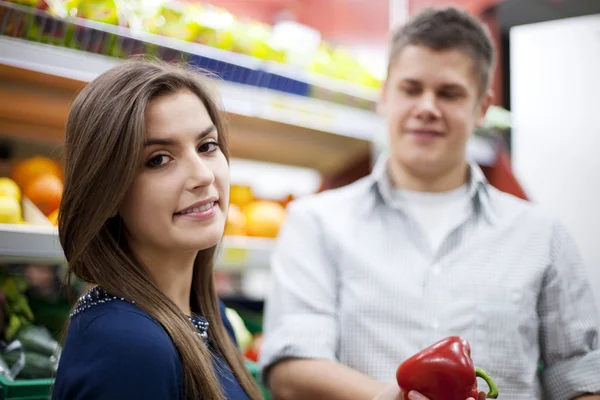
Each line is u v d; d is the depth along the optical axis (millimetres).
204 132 995
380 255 1524
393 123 1544
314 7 2809
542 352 1521
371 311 1465
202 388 935
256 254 1892
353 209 1616
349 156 2600
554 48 2391
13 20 1355
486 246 1518
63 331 1025
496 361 1413
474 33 1489
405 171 1611
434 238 1554
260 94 1793
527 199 2400
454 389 970
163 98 970
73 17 1435
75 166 948
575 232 2311
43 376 1495
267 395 1785
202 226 976
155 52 1579
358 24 2676
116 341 852
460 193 1632
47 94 1772
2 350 1537
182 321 975
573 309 1464
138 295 951
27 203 1545
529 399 1422
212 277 1229
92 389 822
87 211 941
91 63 1483
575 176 2328
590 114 2324
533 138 2422
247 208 2125
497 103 2496
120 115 917
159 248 1024
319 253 1568
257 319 2350
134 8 1644
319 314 1476
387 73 1594
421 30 1474
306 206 1663
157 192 947
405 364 1008
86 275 1002
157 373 850
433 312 1446
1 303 1614
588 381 1396
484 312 1437
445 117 1479
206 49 1686
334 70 2041
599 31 2318
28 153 1936
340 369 1328
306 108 1906
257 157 2510
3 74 1600
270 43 1896
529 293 1465
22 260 1812
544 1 2406
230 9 2598
